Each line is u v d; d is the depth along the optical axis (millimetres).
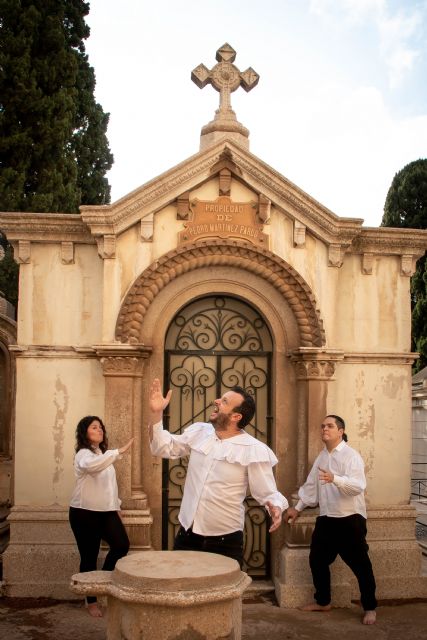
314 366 7109
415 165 25484
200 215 7227
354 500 6477
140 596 3504
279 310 7359
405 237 7609
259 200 7246
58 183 14125
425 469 16344
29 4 14258
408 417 7598
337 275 7355
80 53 16281
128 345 6891
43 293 7316
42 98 14008
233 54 7934
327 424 6586
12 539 7059
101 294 7328
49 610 6559
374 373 7574
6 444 9422
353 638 5965
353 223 7270
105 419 6938
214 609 3611
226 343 7512
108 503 6312
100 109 16922
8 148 13680
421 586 7270
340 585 6910
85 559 6273
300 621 6391
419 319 22359
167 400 4781
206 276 7316
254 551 7324
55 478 7172
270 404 7480
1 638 5770
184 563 3850
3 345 9461
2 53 13695
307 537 6980
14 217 7215
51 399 7230
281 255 7285
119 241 7113
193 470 4645
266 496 4539
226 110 7898
